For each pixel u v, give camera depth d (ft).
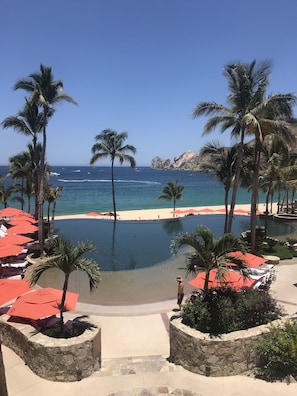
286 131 65.00
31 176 111.45
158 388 26.05
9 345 32.60
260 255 69.41
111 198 250.16
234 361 28.43
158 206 202.80
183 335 29.60
